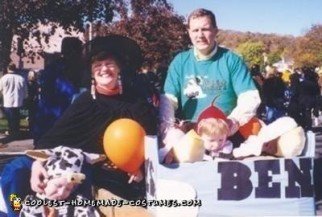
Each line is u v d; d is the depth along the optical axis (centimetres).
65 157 309
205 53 373
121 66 336
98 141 331
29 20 1041
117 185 330
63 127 329
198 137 313
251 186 307
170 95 380
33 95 1331
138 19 1577
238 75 369
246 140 347
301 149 324
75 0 1080
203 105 376
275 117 873
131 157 322
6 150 1104
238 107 361
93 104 331
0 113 1636
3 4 983
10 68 1314
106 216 319
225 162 306
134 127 322
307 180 311
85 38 1164
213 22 368
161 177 304
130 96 343
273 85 1398
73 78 500
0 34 1030
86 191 317
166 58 1645
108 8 1151
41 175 308
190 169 305
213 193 306
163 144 332
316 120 1677
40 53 1131
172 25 1648
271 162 308
